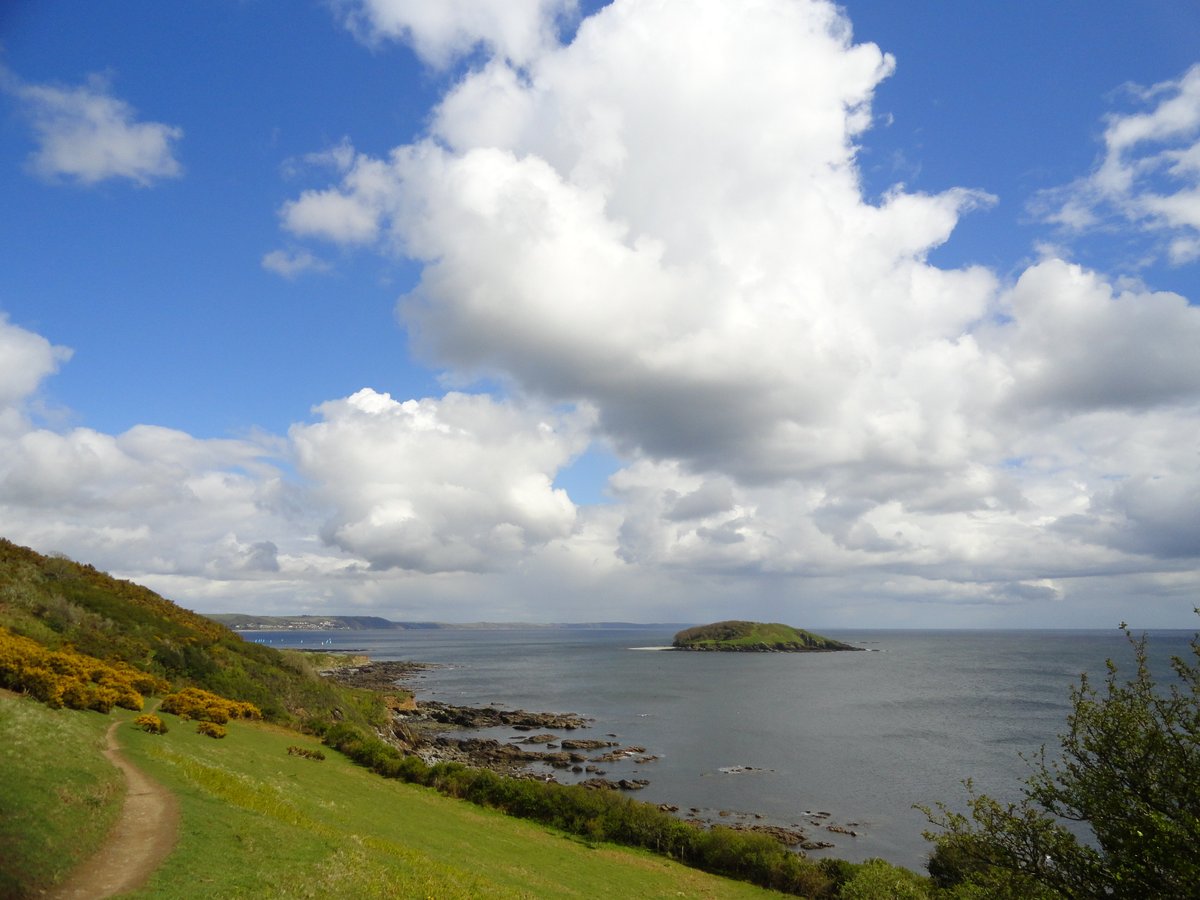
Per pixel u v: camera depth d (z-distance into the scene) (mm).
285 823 26344
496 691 179125
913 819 67188
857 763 89750
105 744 30688
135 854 19500
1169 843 14086
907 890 37281
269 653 85312
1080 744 17234
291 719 63625
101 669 45156
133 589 78188
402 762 56750
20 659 34375
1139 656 16797
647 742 106438
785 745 102312
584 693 173750
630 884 40656
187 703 47469
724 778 82938
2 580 56062
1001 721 119875
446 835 39375
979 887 18672
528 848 43438
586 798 55281
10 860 16453
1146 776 15695
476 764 87375
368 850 27109
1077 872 16297
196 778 28859
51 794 20625
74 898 16312
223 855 20797
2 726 24094
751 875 48438
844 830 63844
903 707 140250
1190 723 15789
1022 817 18391
